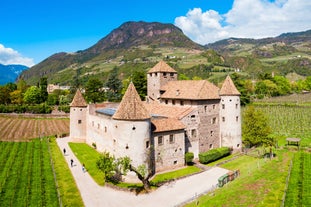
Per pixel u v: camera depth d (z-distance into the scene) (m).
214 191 46.66
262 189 44.12
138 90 123.81
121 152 54.62
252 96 197.12
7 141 87.69
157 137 57.84
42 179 53.97
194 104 67.56
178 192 48.41
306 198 39.72
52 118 136.00
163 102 78.25
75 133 89.50
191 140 65.81
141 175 49.28
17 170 58.97
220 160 65.81
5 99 173.12
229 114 71.31
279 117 121.38
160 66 81.75
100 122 75.12
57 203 43.84
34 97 170.50
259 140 65.06
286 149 72.75
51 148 80.31
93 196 47.38
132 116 53.47
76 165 64.19
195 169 60.09
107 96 164.62
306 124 106.50
